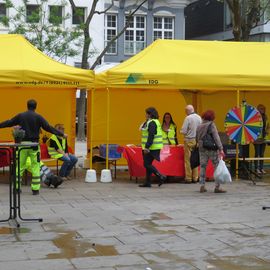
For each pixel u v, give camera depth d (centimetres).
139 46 3903
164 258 643
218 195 1120
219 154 1140
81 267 604
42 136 1430
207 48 1399
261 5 2478
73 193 1130
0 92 1483
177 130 1573
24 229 788
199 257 649
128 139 1558
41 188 1195
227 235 759
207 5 4181
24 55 1287
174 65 1315
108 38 3822
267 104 1605
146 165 1222
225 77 1303
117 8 3803
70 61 3309
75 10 2580
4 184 1265
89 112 1546
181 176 1309
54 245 698
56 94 1526
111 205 993
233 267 610
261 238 743
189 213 918
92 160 1443
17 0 3150
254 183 1291
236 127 1274
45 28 2417
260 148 1461
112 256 649
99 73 1301
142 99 1561
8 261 624
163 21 3966
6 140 1486
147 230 788
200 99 1565
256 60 1383
